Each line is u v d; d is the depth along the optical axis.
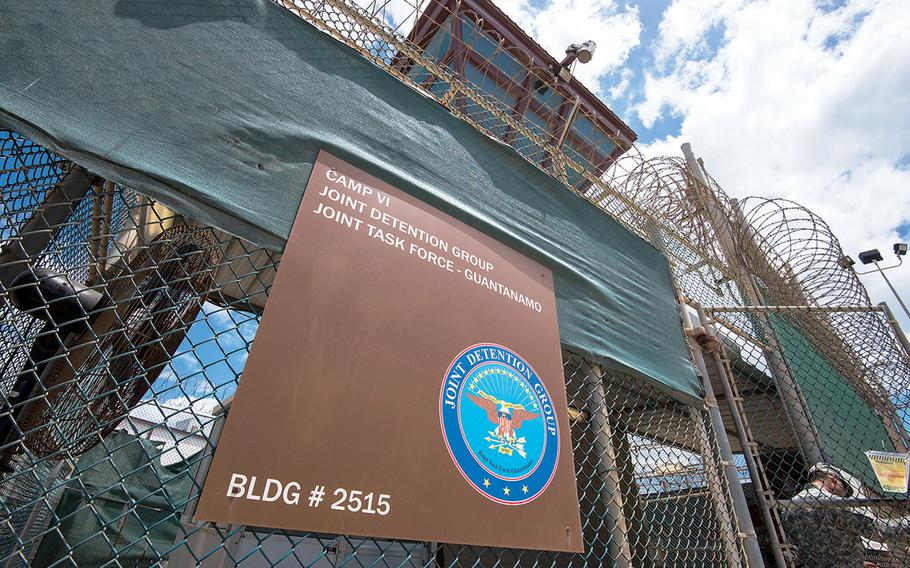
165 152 1.46
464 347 1.80
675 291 3.29
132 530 4.82
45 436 1.46
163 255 1.69
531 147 3.16
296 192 1.69
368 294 1.63
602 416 2.27
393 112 2.18
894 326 3.37
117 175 1.35
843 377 3.91
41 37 1.37
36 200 1.48
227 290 3.39
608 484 2.11
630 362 2.54
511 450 1.73
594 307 2.57
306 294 1.49
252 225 1.54
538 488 1.74
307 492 1.22
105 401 1.55
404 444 1.46
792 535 2.56
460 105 2.85
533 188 2.66
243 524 1.10
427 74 2.67
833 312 3.48
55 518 0.95
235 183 1.56
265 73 1.82
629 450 2.49
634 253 3.12
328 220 1.69
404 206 1.96
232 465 1.14
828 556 2.45
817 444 3.30
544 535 1.66
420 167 2.13
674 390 2.67
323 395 1.36
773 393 4.23
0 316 1.58
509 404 1.83
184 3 1.72
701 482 2.60
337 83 2.03
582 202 2.94
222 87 1.68
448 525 1.43
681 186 3.97
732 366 3.99
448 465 1.53
